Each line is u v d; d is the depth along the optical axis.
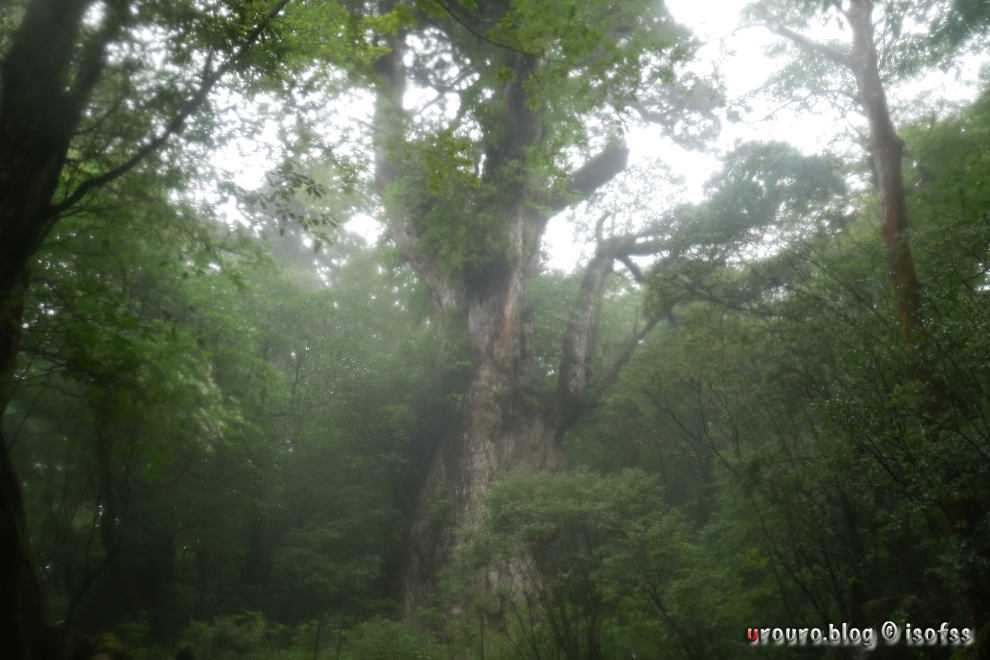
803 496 11.64
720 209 16.42
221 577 22.67
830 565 11.33
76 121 9.79
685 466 24.89
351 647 15.34
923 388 9.52
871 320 11.71
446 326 24.56
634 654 11.08
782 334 12.69
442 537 21.56
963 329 8.77
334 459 24.89
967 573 8.90
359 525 23.09
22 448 17.16
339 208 21.41
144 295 14.35
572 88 16.25
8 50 9.88
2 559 9.42
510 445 22.94
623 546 11.30
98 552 20.50
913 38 14.77
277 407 24.45
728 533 13.10
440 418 24.97
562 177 17.17
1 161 9.27
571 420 24.36
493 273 24.16
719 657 10.76
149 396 11.05
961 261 10.12
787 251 15.39
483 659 12.63
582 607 11.51
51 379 14.63
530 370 24.56
